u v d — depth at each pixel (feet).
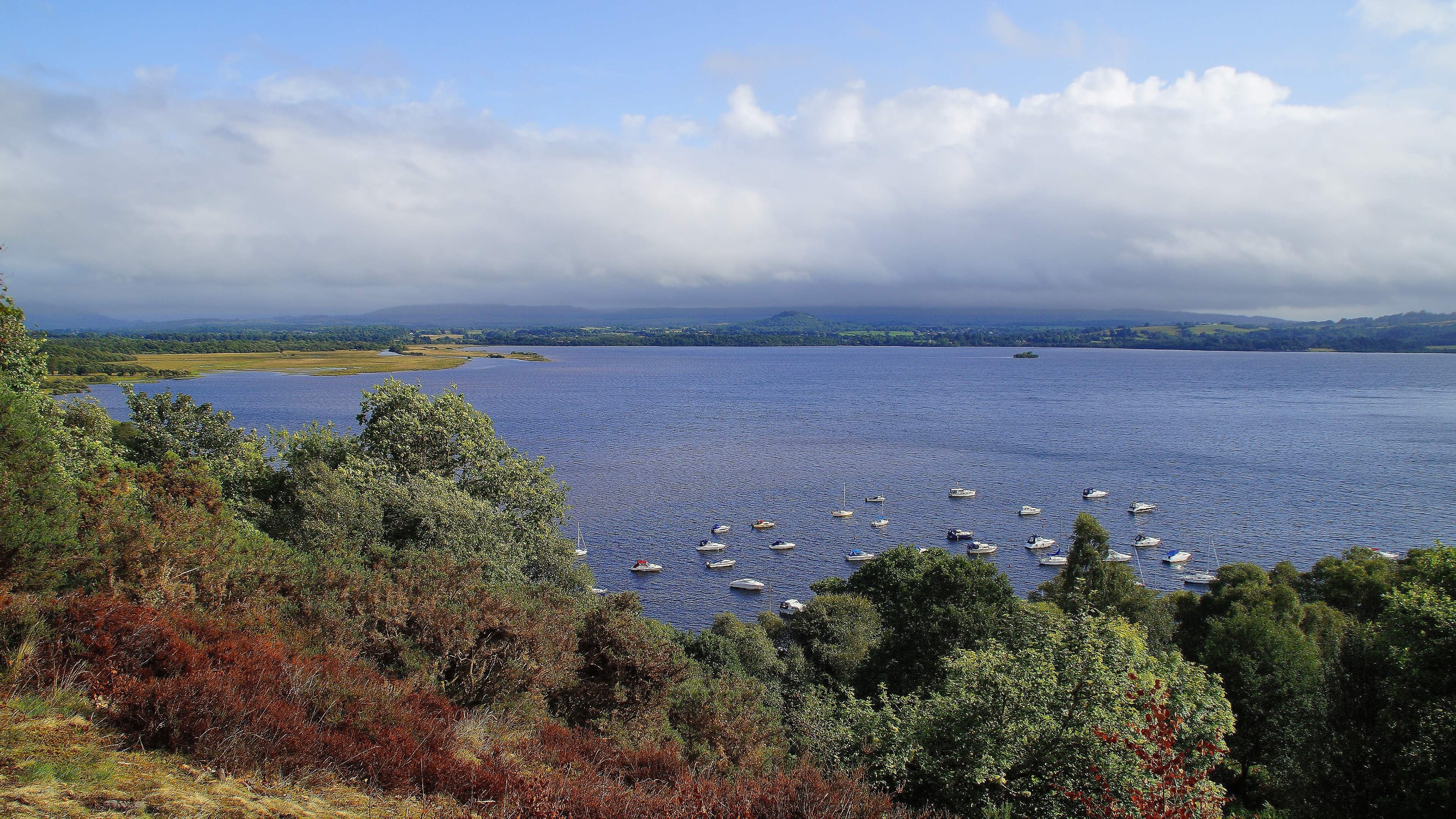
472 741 44.68
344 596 61.46
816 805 43.39
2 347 95.71
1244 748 123.95
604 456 519.60
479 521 109.81
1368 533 337.93
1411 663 79.92
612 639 76.13
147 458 149.38
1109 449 550.36
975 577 143.54
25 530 46.29
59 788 28.37
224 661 41.63
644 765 49.93
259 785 32.37
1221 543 330.54
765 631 220.43
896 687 137.59
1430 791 71.72
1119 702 68.44
